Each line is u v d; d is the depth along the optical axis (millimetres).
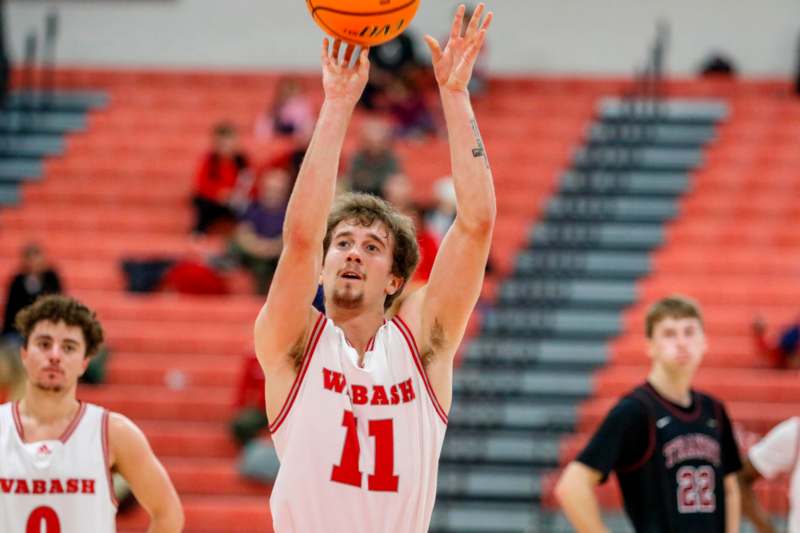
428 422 8734
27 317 11367
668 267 27969
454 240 8969
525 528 21562
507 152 31422
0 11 34031
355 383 8625
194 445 23047
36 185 31250
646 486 13055
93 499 11180
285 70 36688
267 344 8625
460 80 9000
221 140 29141
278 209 26734
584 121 32906
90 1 36781
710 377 24609
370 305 8953
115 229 29906
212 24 36812
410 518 8602
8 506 11047
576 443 22844
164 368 24750
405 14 8812
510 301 26672
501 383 24516
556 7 36062
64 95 34531
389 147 28672
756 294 26891
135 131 33250
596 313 26672
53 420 11352
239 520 21422
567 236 28891
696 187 30656
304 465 8484
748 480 14258
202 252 28266
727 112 33156
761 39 35812
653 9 36031
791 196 30453
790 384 24125
